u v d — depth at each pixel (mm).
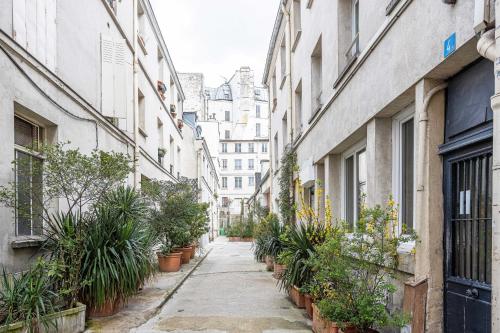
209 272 10266
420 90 3637
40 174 4891
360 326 3652
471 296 3086
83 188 4848
